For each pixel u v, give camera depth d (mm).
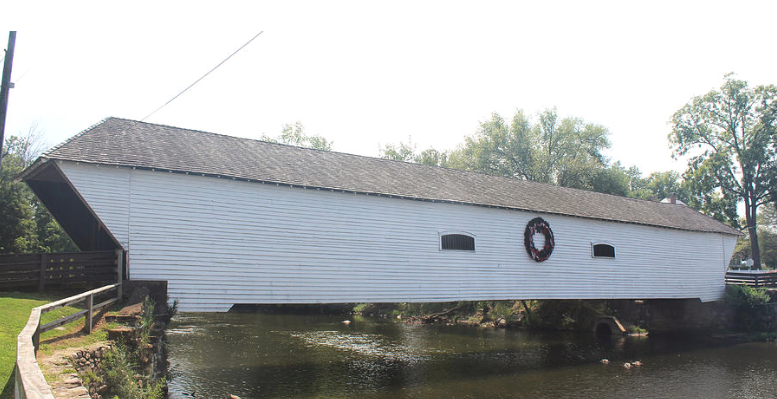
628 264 22500
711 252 26438
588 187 41562
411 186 17766
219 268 13266
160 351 11242
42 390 3234
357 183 16266
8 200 26250
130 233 12281
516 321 29656
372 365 17703
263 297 13750
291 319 33344
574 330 27531
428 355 19891
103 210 12055
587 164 40906
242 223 13758
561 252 20344
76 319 8727
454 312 33438
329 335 25078
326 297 14727
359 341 23188
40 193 14758
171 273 12641
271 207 14258
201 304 12898
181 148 14711
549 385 15281
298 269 14391
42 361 6461
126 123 15414
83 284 11883
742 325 26172
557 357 19766
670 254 24328
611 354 20516
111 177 12297
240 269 13539
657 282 23469
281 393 13680
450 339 24234
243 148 16625
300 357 18844
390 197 16234
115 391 7184
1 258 11133
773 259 60969
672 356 20219
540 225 19734
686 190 65000
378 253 15844
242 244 13664
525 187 23359
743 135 39938
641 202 27859
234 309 39375
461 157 46312
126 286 11500
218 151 15477
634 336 25531
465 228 17875
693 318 25594
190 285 12828
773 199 38375
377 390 14344
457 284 17359
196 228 13125
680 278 24500
